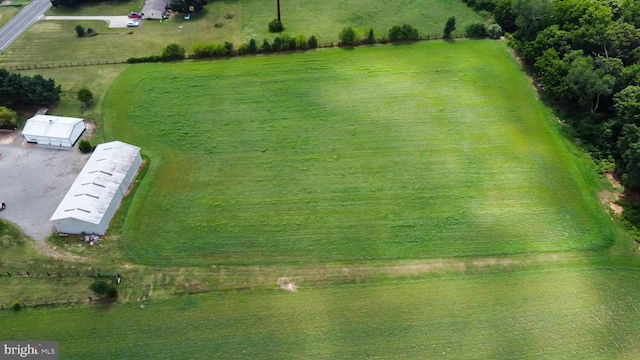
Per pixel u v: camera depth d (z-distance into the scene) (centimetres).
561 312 5597
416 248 6262
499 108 8394
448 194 6919
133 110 8444
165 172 7325
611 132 7369
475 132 7919
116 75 9256
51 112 8406
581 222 6544
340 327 5497
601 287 5831
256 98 8669
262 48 9762
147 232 6475
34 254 6212
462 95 8662
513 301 5709
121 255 6209
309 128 8031
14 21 10919
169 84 9012
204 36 10412
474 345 5319
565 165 7350
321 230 6481
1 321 5556
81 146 7575
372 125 8069
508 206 6756
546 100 8569
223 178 7212
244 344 5347
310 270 6050
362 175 7219
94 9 11394
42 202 6862
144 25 10781
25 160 7512
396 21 10875
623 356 5216
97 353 5269
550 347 5294
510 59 9575
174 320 5559
